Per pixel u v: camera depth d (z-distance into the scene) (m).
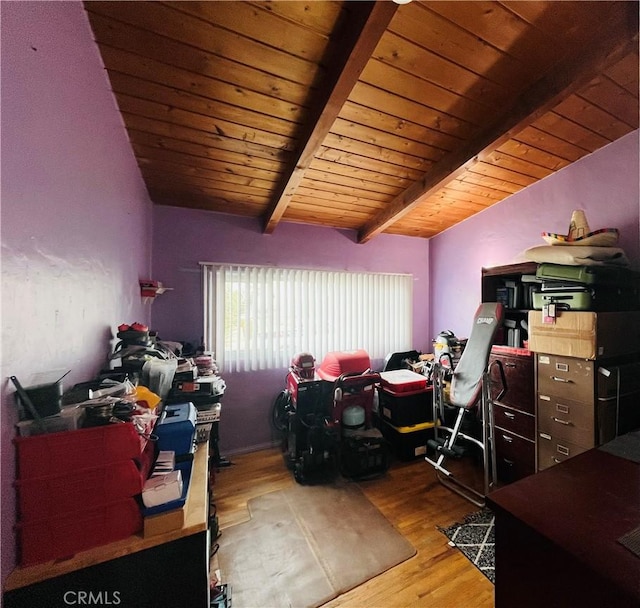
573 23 1.31
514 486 0.89
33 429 0.71
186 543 0.78
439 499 2.13
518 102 1.67
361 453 2.39
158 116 1.58
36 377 0.76
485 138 1.85
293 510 2.01
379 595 1.41
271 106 1.57
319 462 2.40
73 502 0.71
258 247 2.91
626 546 0.65
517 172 2.49
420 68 1.46
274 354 2.96
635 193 2.07
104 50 1.22
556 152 2.25
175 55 1.27
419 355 3.50
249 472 2.49
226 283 2.78
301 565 1.57
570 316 1.91
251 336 2.87
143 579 0.74
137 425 0.81
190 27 1.17
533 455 2.14
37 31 0.78
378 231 3.05
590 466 1.00
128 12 1.10
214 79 1.40
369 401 2.59
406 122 1.80
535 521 0.74
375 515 1.96
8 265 0.66
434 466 2.45
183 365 1.67
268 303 2.94
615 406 1.84
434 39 1.33
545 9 1.25
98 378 1.12
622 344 1.90
